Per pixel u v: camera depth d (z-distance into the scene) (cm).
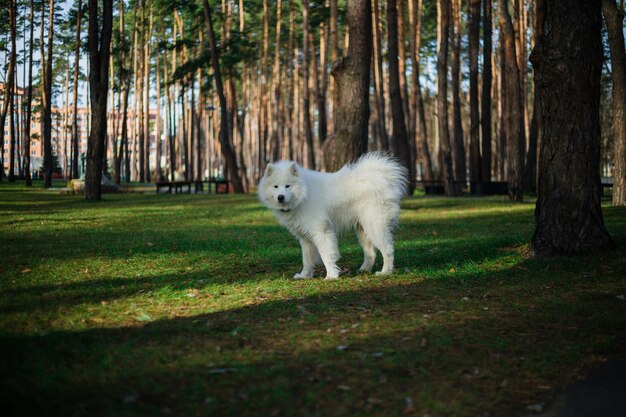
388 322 496
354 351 416
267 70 4459
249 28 4181
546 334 461
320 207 725
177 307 557
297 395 335
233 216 1700
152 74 6069
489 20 2733
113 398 329
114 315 521
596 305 545
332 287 655
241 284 674
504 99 3662
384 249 751
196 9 3278
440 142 3816
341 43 4450
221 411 313
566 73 761
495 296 595
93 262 831
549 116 787
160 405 320
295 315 522
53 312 530
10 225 1343
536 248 802
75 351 410
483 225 1337
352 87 1595
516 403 337
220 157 6431
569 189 776
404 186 781
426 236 1161
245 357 399
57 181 5478
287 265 830
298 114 5331
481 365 392
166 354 404
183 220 1566
